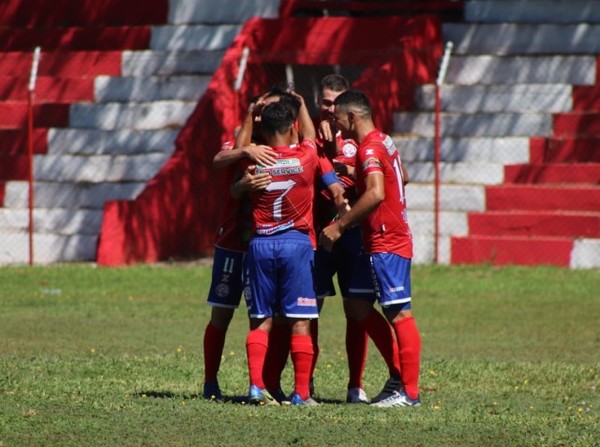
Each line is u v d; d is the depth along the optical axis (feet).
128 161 261.03
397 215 104.17
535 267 223.71
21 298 197.57
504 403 108.68
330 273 111.14
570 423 96.32
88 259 249.14
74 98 273.33
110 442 87.86
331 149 112.06
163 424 93.76
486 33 260.42
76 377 121.19
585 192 230.48
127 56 274.77
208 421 94.94
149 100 269.23
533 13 260.83
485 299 196.44
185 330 166.71
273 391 110.83
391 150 104.73
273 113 103.50
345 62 244.63
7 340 154.81
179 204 239.91
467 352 148.46
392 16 267.39
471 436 90.79
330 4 268.00
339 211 105.29
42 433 90.38
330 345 154.10
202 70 270.05
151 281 215.72
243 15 272.51
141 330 165.99
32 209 244.63
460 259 230.89
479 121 248.93
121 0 284.00
